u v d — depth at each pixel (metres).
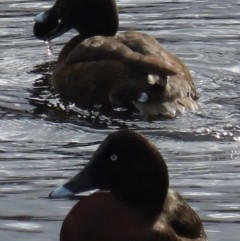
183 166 10.19
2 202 9.31
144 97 11.51
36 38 14.91
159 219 7.70
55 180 9.86
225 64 13.80
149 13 15.77
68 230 7.77
